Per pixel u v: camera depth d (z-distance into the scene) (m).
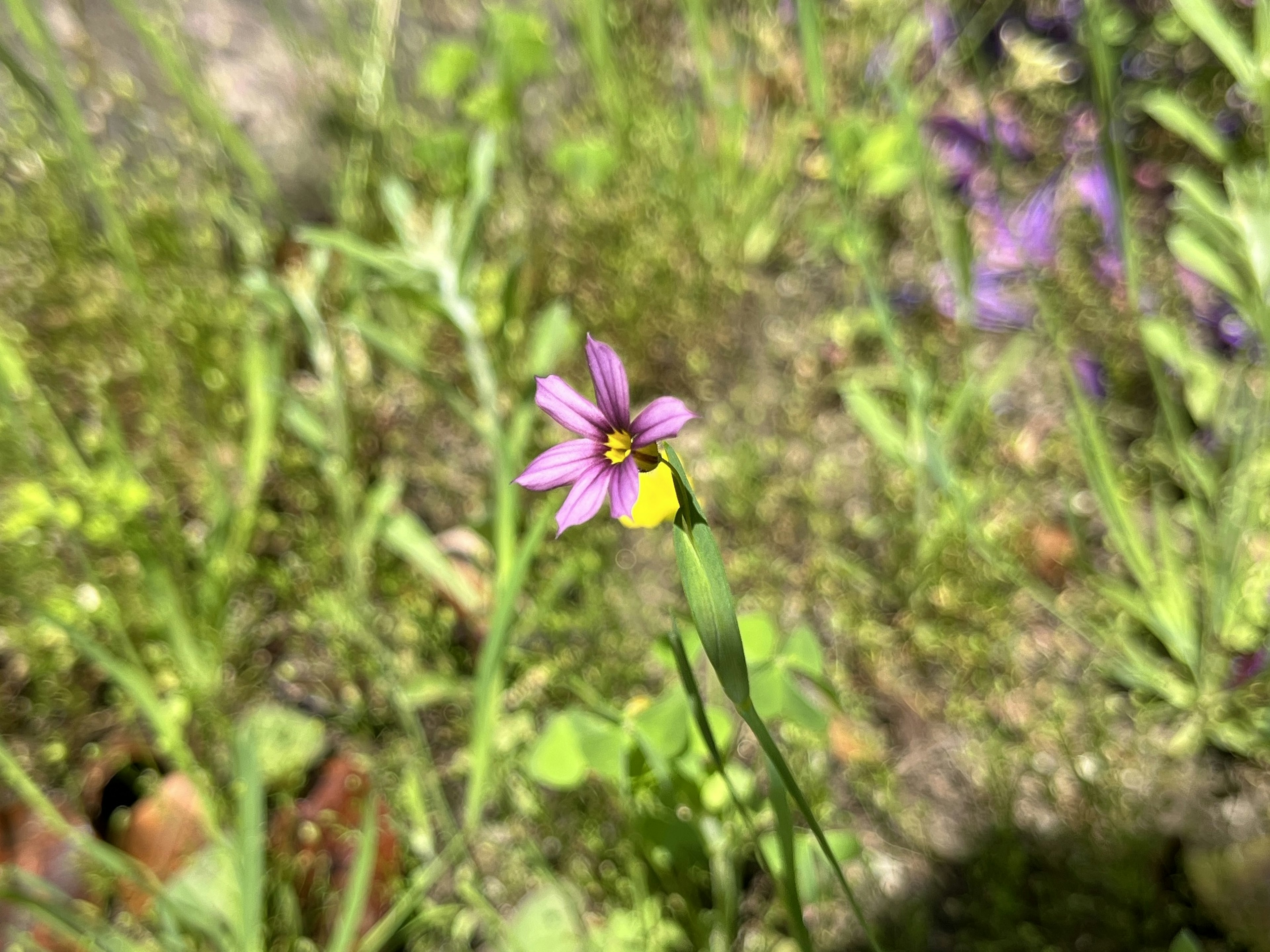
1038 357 0.15
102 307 0.14
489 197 0.12
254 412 0.13
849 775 0.12
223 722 0.11
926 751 0.12
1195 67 0.16
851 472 0.15
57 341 0.14
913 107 0.14
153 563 0.11
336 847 0.11
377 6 0.16
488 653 0.10
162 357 0.14
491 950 0.11
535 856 0.10
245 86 0.16
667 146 0.16
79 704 0.12
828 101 0.17
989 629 0.13
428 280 0.12
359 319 0.11
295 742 0.11
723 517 0.15
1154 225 0.16
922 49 0.18
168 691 0.12
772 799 0.07
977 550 0.13
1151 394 0.15
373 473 0.15
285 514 0.14
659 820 0.09
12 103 0.14
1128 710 0.12
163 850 0.11
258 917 0.09
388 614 0.13
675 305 0.16
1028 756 0.11
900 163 0.16
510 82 0.15
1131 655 0.12
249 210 0.15
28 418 0.12
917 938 0.10
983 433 0.14
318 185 0.17
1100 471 0.12
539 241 0.16
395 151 0.16
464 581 0.12
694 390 0.16
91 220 0.15
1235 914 0.10
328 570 0.13
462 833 0.10
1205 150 0.14
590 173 0.15
